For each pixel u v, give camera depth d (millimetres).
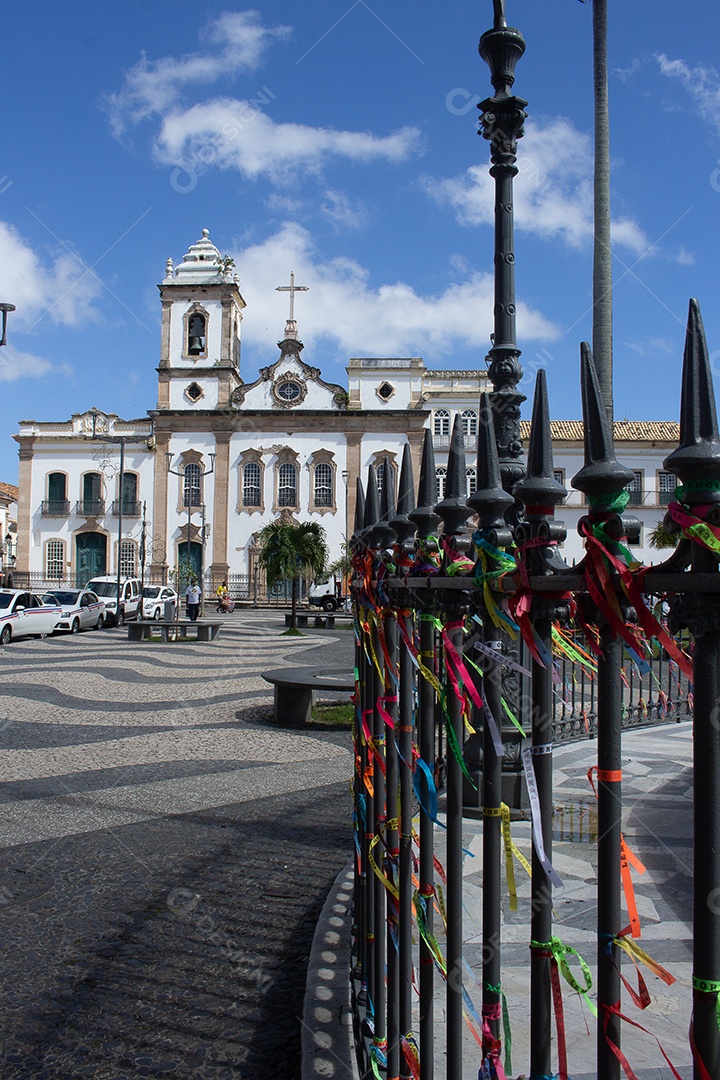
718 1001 1172
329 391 53156
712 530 1142
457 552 2123
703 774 1187
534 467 1625
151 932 4797
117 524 53844
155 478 53250
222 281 53469
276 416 52875
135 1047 3627
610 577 1317
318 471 52812
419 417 52438
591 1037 3242
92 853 6176
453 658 2139
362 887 3576
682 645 1325
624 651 1400
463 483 2172
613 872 1396
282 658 21734
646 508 44188
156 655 22672
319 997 3719
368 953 3246
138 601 39719
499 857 1899
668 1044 3162
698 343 1215
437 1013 3467
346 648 25141
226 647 25328
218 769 9039
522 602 1604
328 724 11930
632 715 10930
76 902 5227
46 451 54562
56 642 27297
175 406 53469
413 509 2660
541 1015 1617
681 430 1227
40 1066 3484
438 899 2791
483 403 1914
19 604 29078
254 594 51156
